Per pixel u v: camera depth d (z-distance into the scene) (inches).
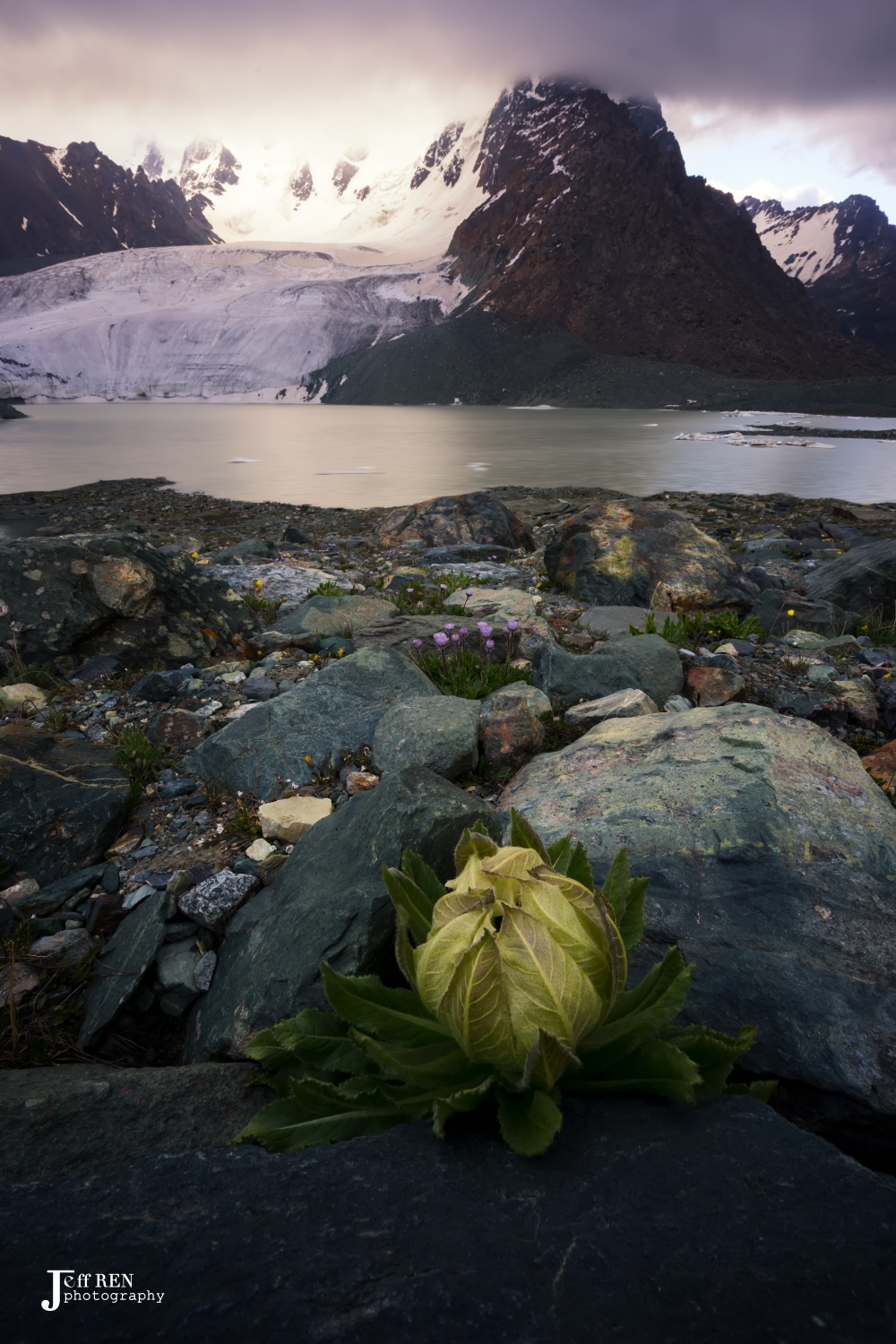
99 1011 131.4
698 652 286.8
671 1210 60.7
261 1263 55.2
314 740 191.6
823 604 376.5
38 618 252.4
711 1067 82.3
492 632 273.4
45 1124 99.7
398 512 720.3
